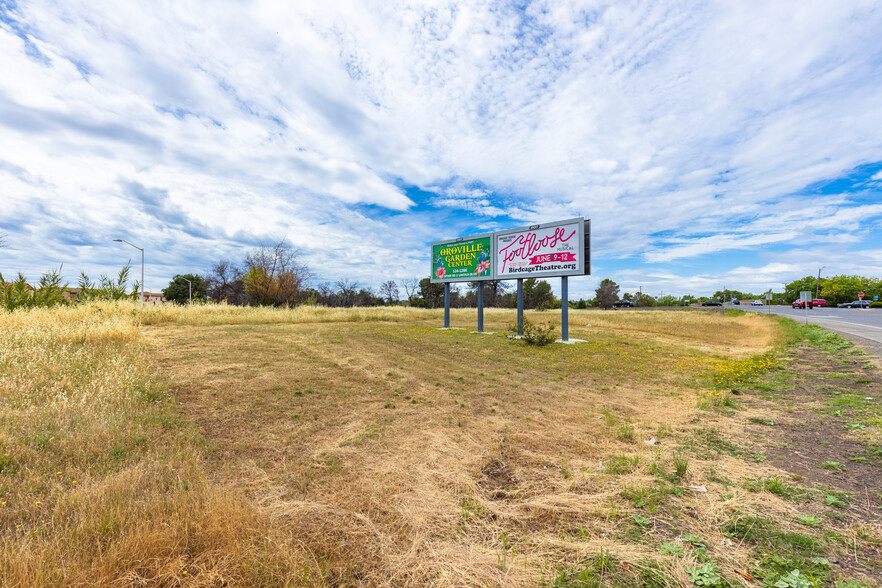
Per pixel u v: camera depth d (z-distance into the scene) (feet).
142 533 8.18
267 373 24.98
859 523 9.40
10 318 36.68
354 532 9.29
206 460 13.00
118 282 63.05
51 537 8.29
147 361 25.86
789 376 29.32
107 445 13.23
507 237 54.60
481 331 58.29
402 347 39.78
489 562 8.27
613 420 18.04
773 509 10.21
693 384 26.63
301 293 102.27
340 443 14.93
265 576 7.51
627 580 7.58
